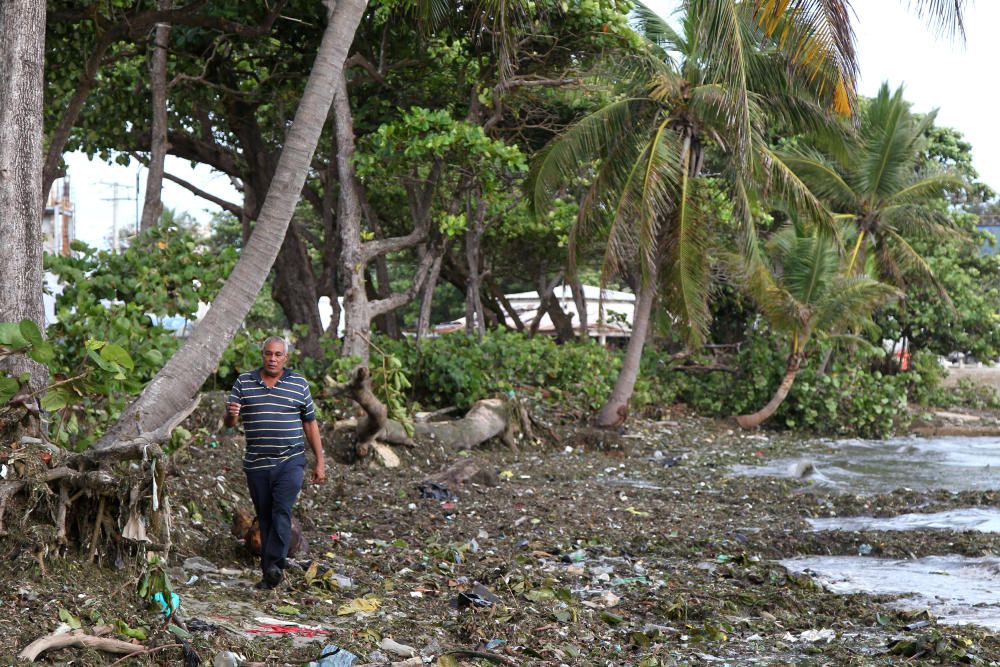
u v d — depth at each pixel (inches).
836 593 300.8
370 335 631.2
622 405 781.3
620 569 323.6
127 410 275.0
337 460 495.5
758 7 449.1
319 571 282.7
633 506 456.4
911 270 1198.3
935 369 1342.3
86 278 487.5
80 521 217.6
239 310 289.3
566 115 791.7
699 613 269.0
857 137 871.1
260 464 264.7
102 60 631.2
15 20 257.3
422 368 682.2
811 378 941.8
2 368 244.8
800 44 445.4
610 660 221.5
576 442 693.3
